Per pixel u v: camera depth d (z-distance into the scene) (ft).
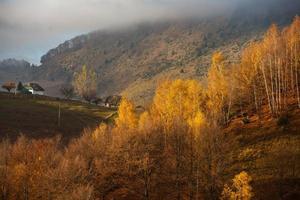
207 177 241.55
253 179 247.09
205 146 247.50
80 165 237.25
